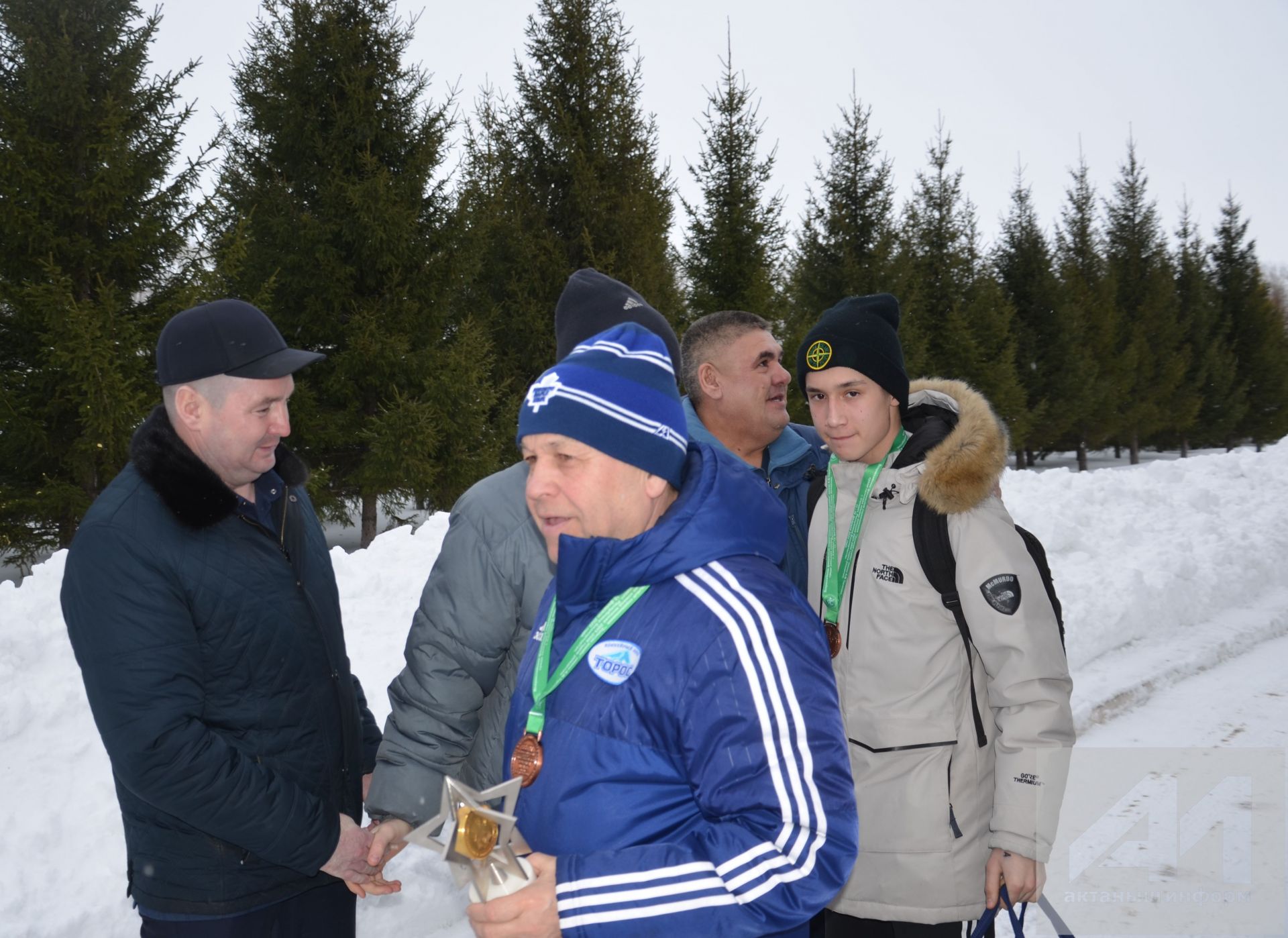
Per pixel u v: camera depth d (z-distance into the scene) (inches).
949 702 91.0
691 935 47.3
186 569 77.7
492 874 48.6
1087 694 220.2
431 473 648.4
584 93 796.6
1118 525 357.4
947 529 90.0
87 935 121.4
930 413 98.0
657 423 55.4
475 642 84.2
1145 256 1537.9
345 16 670.5
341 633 93.4
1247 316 1691.7
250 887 81.8
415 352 675.4
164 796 75.1
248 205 644.1
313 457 673.6
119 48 591.5
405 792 84.0
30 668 189.2
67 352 528.7
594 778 52.4
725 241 797.2
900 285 948.6
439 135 675.4
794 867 47.9
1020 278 1254.9
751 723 49.6
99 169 557.9
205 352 79.2
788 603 53.5
